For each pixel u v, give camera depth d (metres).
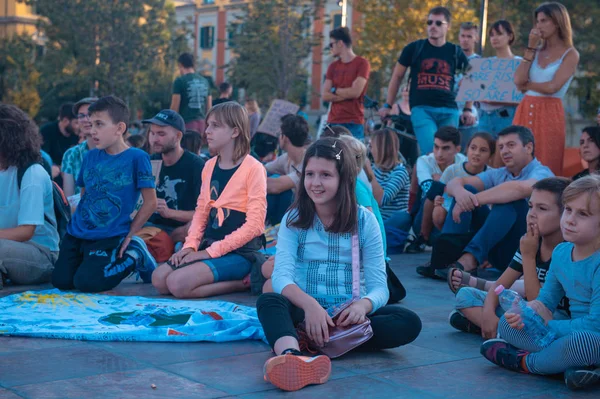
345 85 9.31
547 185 4.00
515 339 3.57
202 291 5.21
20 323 4.29
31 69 42.66
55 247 5.80
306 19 40.00
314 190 3.72
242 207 5.34
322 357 3.35
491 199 5.73
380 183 7.51
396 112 10.16
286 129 6.96
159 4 42.34
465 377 3.54
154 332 4.05
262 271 5.21
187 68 10.38
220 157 5.47
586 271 3.45
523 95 8.13
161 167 6.51
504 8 23.41
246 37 40.06
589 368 3.36
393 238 7.54
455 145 7.34
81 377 3.36
